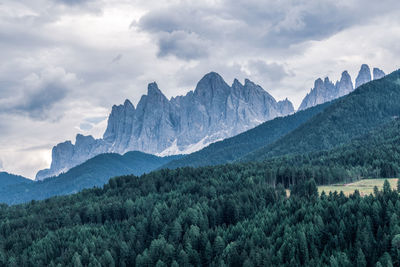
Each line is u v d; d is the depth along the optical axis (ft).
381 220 536.42
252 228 593.83
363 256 456.04
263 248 509.76
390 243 471.62
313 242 523.29
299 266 485.56
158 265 552.00
